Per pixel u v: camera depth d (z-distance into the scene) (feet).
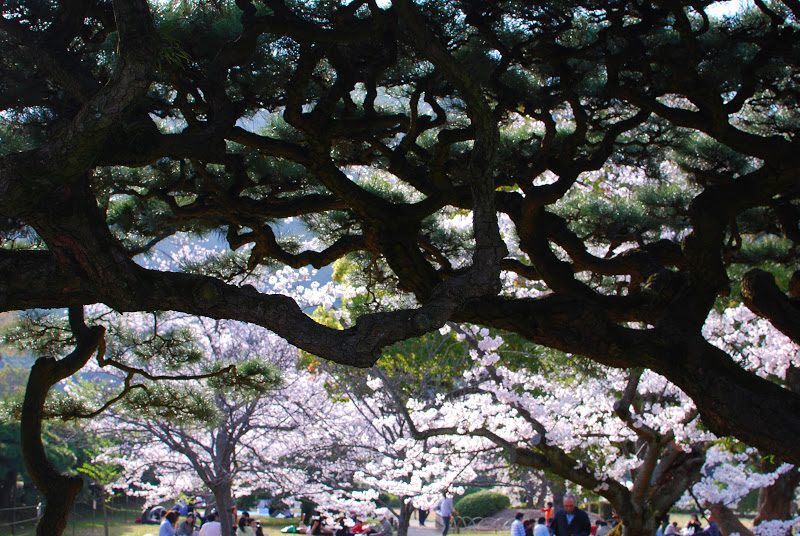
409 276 18.78
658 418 34.40
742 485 46.42
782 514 54.08
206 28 17.38
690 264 17.56
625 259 20.40
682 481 34.19
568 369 42.57
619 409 33.24
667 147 25.07
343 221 25.90
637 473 36.14
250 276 27.68
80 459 87.25
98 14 16.70
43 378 18.78
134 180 22.62
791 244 30.35
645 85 20.24
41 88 17.42
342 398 53.67
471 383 46.52
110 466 63.72
